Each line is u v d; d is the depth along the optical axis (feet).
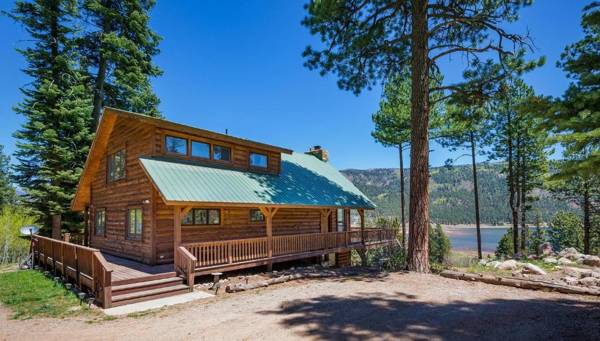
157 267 35.40
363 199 61.31
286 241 43.65
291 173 56.34
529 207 77.10
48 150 56.18
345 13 40.22
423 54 40.47
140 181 40.34
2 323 21.36
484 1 38.40
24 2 58.34
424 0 40.22
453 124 66.74
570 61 17.74
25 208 69.00
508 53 40.09
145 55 74.64
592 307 22.47
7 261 57.82
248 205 38.29
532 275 37.06
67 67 60.49
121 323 21.01
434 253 76.23
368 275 36.76
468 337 16.96
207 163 43.27
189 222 39.93
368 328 18.42
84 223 59.31
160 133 38.75
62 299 27.30
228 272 39.27
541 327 18.30
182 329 19.21
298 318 20.47
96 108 68.64
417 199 39.78
